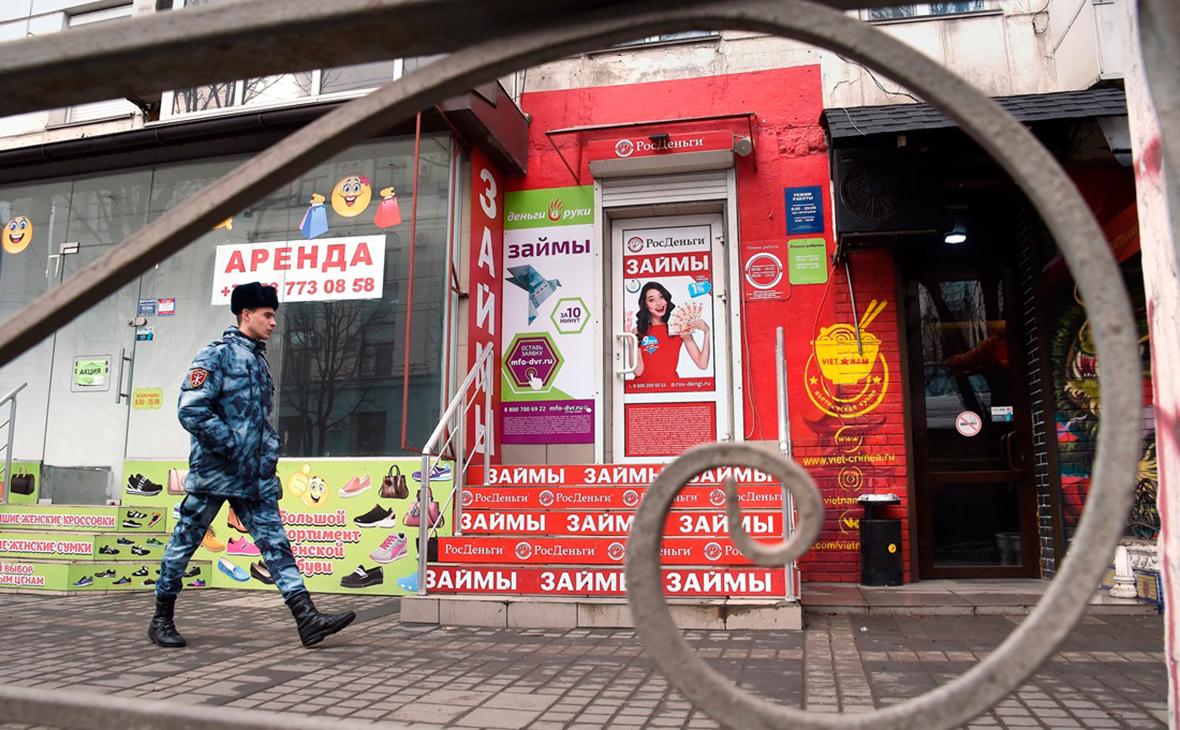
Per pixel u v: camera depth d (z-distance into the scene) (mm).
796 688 3311
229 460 4332
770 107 7520
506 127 7406
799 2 644
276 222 7441
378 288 7121
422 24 700
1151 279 947
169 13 731
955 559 6746
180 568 4312
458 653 4133
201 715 688
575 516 5613
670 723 2869
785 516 4988
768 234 7297
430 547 5586
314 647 4281
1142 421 578
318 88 7406
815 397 6949
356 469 6715
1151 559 5121
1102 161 6527
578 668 3771
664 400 7457
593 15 668
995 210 7074
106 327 7785
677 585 4973
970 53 7180
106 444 7609
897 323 6922
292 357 7172
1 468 7789
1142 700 3164
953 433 6895
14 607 5703
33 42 757
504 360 7562
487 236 7434
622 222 7793
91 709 714
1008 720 2896
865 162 6395
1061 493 6324
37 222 8250
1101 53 6367
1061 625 570
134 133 7488
